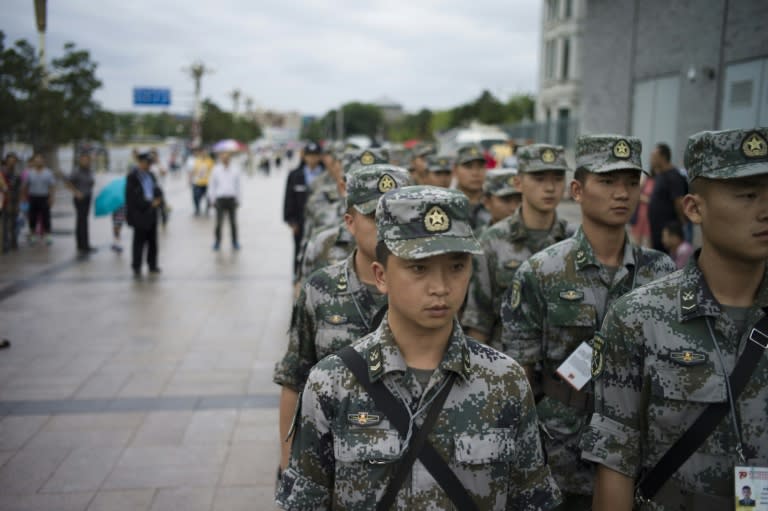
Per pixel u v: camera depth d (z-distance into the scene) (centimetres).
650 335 203
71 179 1292
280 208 2312
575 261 306
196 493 403
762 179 184
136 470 430
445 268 181
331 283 301
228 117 6444
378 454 180
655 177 875
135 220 1064
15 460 441
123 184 1325
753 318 193
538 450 193
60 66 2180
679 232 738
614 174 298
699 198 197
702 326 198
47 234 1398
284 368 300
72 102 2184
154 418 511
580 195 312
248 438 479
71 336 731
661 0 1060
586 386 292
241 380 597
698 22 953
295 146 13125
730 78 868
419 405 185
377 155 502
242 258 1255
